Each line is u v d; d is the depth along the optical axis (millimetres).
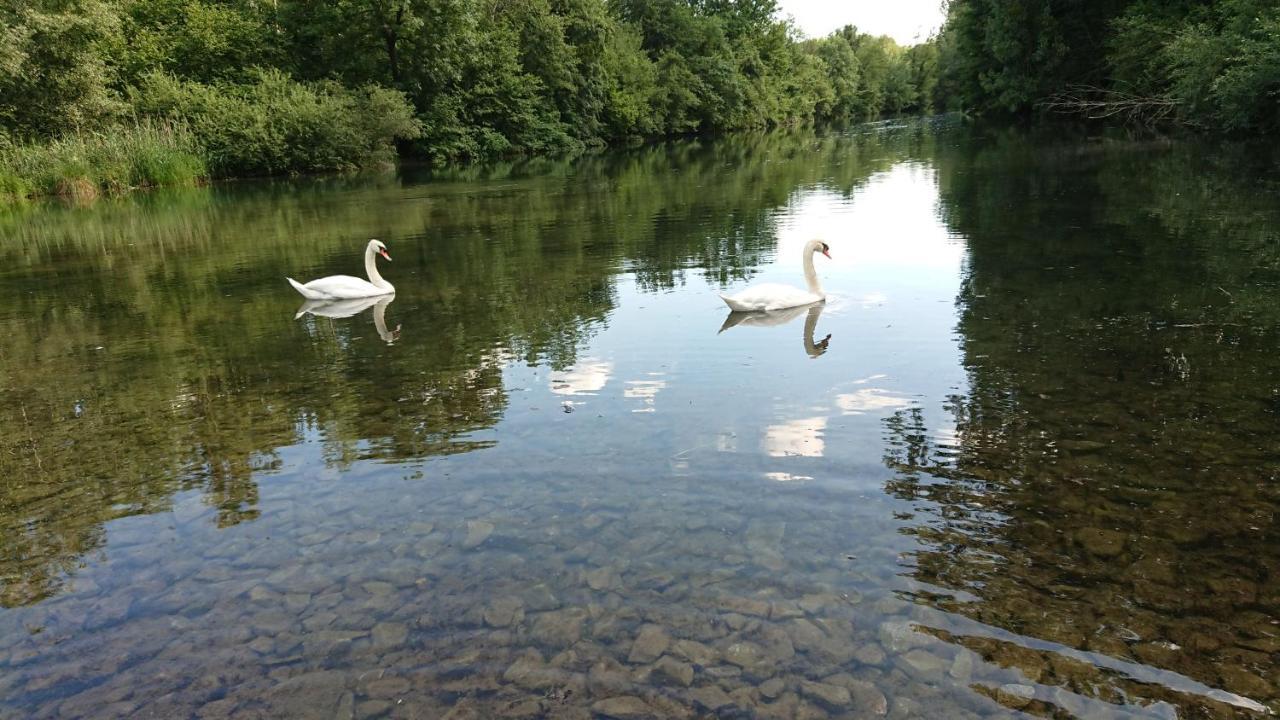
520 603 4074
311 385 7809
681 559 4391
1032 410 6367
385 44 46500
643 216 19781
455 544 4660
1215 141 27609
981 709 3262
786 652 3639
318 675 3619
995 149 32688
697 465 5535
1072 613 3861
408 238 17875
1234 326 8344
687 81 69250
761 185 25953
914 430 6035
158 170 33031
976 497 4992
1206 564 4230
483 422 6527
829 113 102750
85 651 3867
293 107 37750
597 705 3361
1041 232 14242
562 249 15484
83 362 9070
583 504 5051
